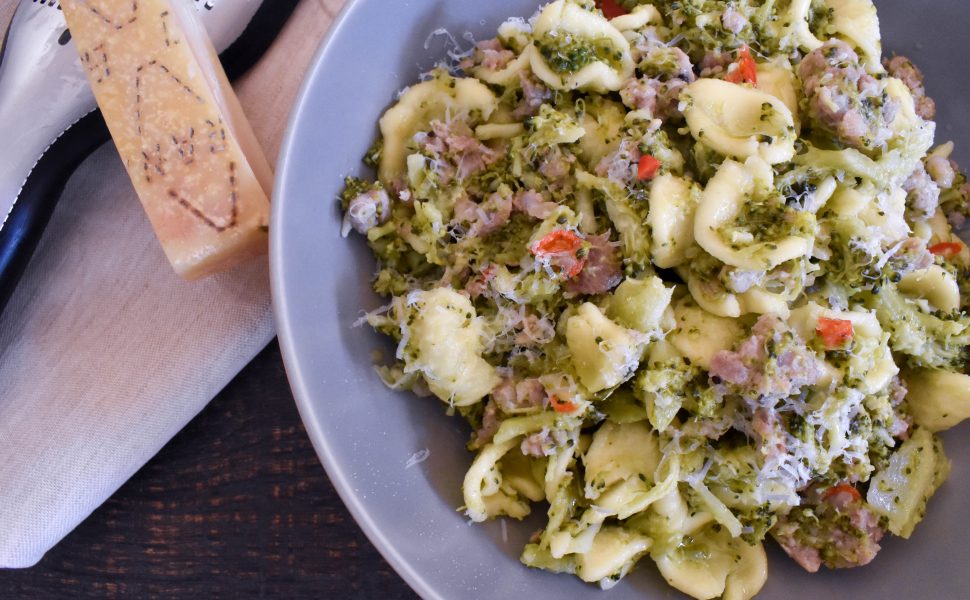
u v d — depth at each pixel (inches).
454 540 10.0
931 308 10.6
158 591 11.5
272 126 12.1
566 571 10.1
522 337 10.1
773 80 10.4
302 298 9.8
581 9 10.4
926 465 10.5
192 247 10.5
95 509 11.6
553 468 10.0
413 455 10.2
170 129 10.6
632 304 9.7
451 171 10.4
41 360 11.6
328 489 11.6
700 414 9.7
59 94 11.4
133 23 10.7
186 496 11.6
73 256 11.9
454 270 10.3
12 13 12.3
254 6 12.0
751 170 9.8
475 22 11.0
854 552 10.3
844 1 11.2
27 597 11.5
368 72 10.4
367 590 11.4
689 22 10.7
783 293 9.8
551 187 10.2
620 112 10.5
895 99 10.4
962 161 11.6
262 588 11.4
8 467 11.3
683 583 10.1
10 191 11.4
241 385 11.8
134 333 11.6
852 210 10.1
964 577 10.1
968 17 11.3
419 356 10.0
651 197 9.8
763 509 10.2
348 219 10.3
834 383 9.7
